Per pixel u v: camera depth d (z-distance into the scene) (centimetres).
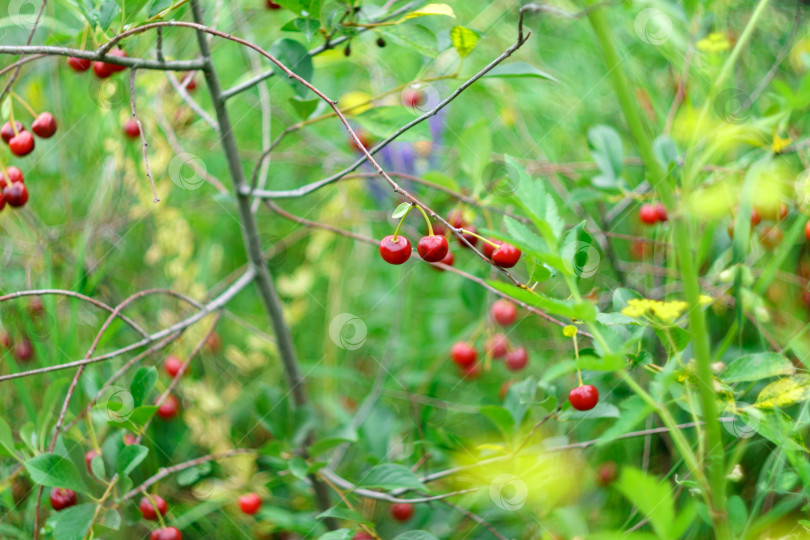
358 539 117
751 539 106
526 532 116
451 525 122
